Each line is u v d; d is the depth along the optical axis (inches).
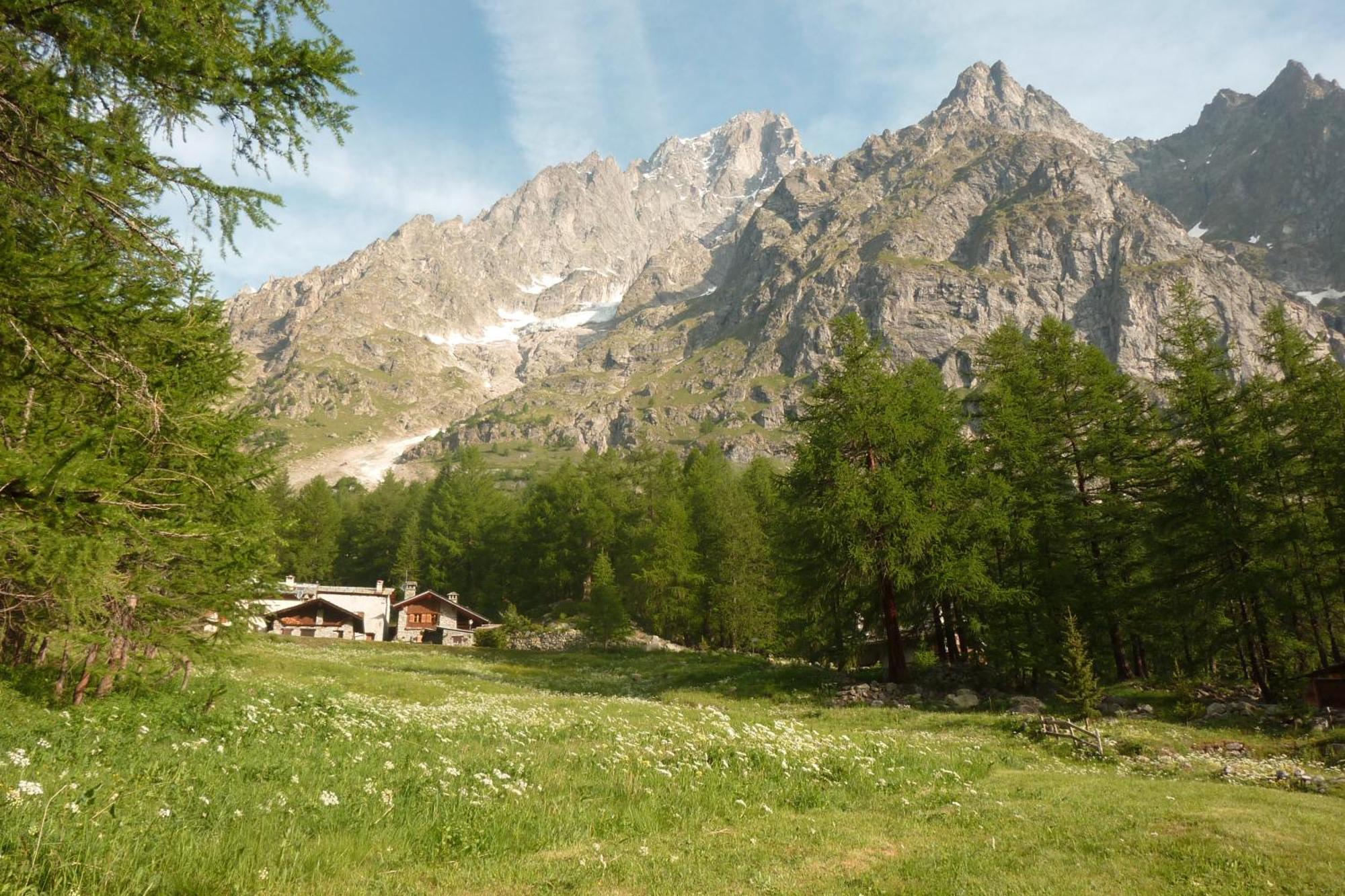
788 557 1503.4
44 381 268.7
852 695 1222.3
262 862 263.0
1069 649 1070.4
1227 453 1155.3
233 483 533.6
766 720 992.2
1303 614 1181.1
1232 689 1174.3
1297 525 1069.1
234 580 601.0
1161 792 518.0
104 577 267.6
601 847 324.2
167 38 257.1
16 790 259.1
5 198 253.9
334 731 608.7
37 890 205.5
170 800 320.8
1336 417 1125.7
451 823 335.0
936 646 1610.5
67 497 247.9
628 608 2790.4
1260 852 338.0
